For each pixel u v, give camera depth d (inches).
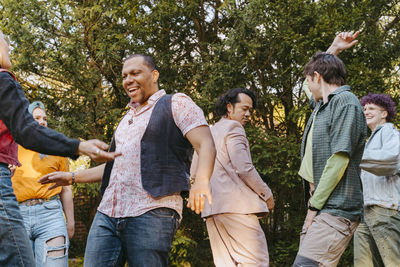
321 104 121.8
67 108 301.1
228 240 129.0
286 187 321.1
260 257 125.8
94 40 307.0
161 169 92.5
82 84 299.4
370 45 299.6
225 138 131.3
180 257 308.5
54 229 154.6
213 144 91.1
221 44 305.7
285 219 337.7
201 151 89.6
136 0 306.3
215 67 295.1
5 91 74.2
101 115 301.6
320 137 114.5
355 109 109.8
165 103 95.4
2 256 75.4
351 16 294.4
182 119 92.5
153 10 308.8
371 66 309.3
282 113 342.6
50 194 156.3
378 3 314.8
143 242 90.1
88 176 111.7
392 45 309.3
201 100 295.1
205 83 310.7
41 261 152.3
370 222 164.1
